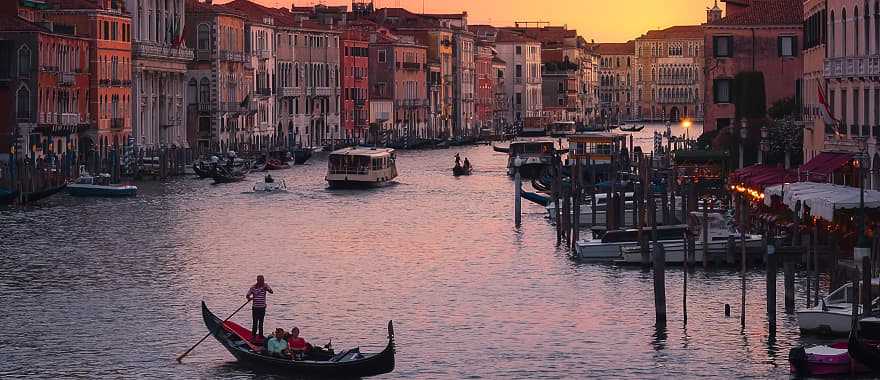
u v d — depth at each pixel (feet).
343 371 158.20
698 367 162.61
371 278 226.17
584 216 295.48
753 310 189.67
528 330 183.11
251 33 588.91
